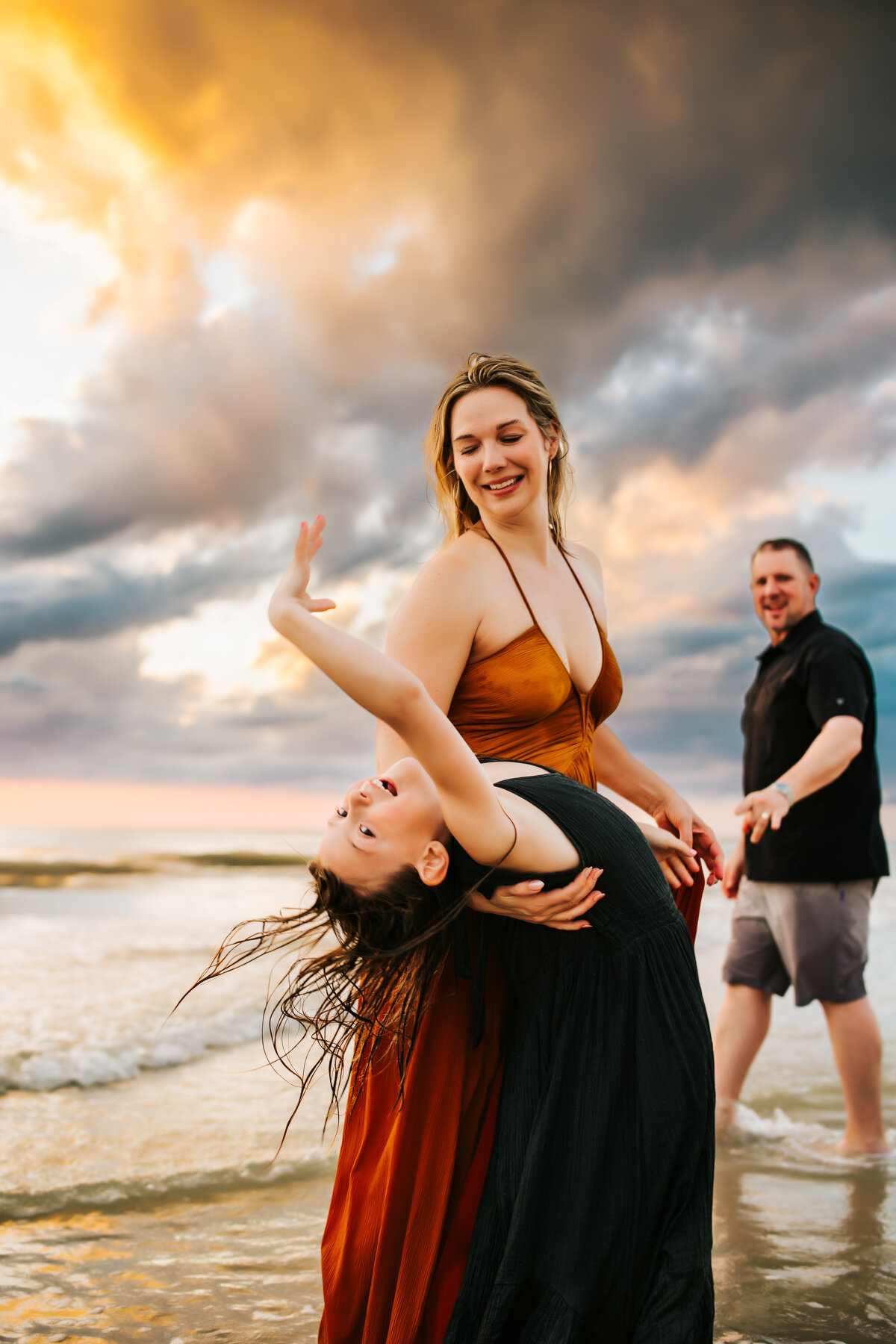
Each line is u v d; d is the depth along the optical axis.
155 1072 4.27
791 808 3.70
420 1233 1.77
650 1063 1.74
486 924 1.90
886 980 7.29
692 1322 1.62
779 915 3.72
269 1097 3.97
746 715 4.07
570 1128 1.72
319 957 1.79
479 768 1.60
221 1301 2.25
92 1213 2.77
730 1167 3.35
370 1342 1.75
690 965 1.86
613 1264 1.67
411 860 1.71
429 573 2.13
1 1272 2.36
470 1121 1.86
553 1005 1.80
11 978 6.05
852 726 3.54
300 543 1.69
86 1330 2.09
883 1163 3.41
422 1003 1.85
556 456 2.40
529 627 2.14
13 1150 3.23
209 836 34.94
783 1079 4.59
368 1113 1.95
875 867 3.68
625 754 2.61
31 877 15.80
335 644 1.55
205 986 5.94
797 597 3.91
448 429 2.32
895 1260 2.56
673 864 2.34
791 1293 2.35
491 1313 1.65
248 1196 2.92
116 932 8.50
